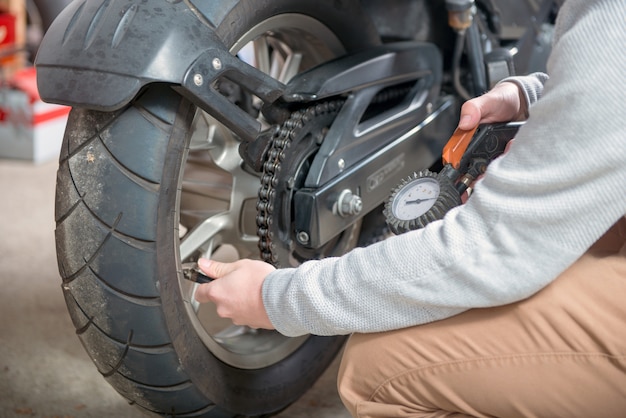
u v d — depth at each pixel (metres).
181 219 1.30
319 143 1.19
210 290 0.98
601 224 0.74
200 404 1.14
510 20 1.62
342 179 1.18
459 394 0.88
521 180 0.76
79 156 1.01
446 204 0.98
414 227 0.98
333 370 1.49
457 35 1.44
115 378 1.11
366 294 0.85
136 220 0.99
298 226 1.15
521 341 0.84
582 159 0.72
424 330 0.88
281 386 1.27
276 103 1.14
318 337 1.34
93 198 1.00
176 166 1.02
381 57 1.26
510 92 1.08
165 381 1.09
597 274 0.83
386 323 0.87
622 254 0.86
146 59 0.94
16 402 1.35
